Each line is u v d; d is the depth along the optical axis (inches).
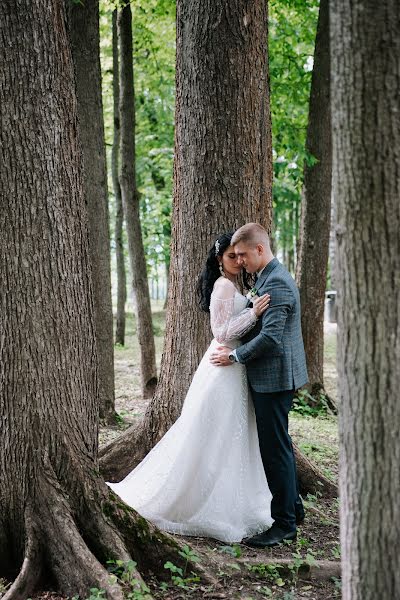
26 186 141.0
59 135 144.9
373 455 90.6
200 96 188.2
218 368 164.1
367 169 87.3
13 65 139.7
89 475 144.6
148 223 685.9
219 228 188.9
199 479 162.4
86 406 150.4
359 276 89.4
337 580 142.0
